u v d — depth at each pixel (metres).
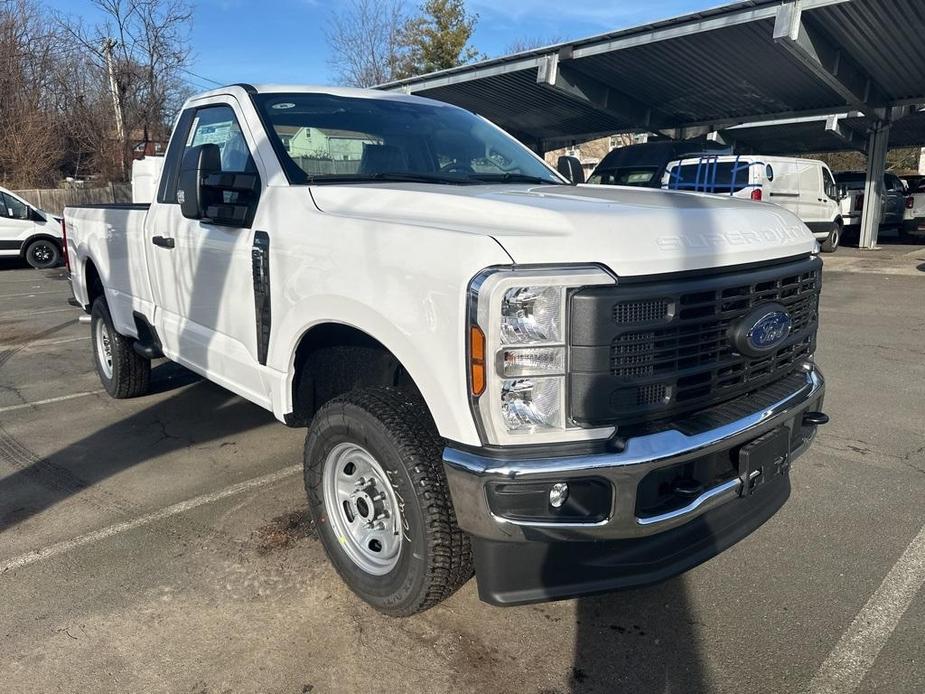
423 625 2.97
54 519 3.87
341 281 2.84
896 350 7.57
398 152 3.92
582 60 15.87
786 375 3.12
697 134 21.91
